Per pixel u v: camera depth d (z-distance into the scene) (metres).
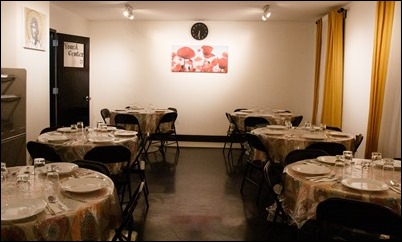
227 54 7.04
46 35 4.36
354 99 5.03
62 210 1.71
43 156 3.03
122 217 2.09
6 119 3.41
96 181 2.11
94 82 7.16
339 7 5.38
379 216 1.77
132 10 5.80
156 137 5.67
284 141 3.73
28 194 1.91
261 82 7.09
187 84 7.14
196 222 3.17
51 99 5.85
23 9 3.89
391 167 2.54
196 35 7.00
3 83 3.39
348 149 3.73
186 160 5.54
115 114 5.68
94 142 3.32
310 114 7.05
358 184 2.17
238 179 4.52
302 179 2.30
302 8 5.50
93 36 7.07
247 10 5.75
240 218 3.27
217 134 7.22
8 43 3.96
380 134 4.07
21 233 1.59
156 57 7.09
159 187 4.15
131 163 3.61
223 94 7.15
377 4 4.05
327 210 1.87
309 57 6.97
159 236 2.89
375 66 4.07
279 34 6.96
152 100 7.18
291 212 2.37
